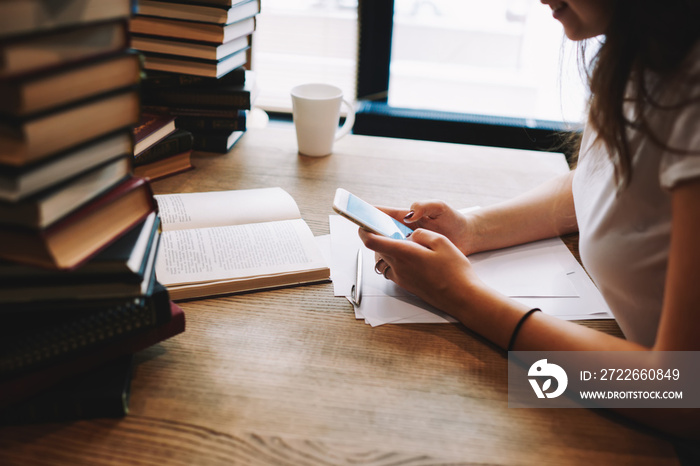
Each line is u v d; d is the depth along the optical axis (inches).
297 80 87.2
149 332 25.7
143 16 45.7
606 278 29.8
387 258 32.5
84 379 24.1
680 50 24.7
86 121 21.5
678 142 23.4
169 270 32.1
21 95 18.3
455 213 37.7
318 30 83.4
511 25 81.2
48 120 19.7
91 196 22.6
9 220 20.2
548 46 81.5
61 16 19.1
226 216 38.3
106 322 24.0
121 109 23.2
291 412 24.7
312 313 31.3
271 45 85.5
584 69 35.2
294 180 46.9
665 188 23.8
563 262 37.3
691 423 24.0
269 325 30.1
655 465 23.2
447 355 28.7
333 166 50.2
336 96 49.9
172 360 27.3
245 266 33.1
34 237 20.3
